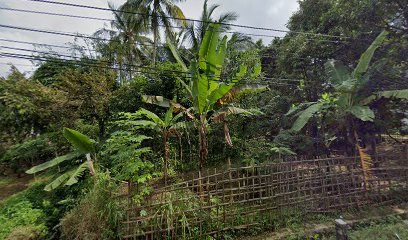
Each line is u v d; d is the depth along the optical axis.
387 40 7.22
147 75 8.95
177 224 3.96
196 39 11.05
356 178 5.18
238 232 4.33
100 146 6.99
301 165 4.96
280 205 4.62
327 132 7.13
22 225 4.97
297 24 10.60
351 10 7.32
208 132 7.73
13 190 8.68
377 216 4.75
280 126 8.74
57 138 8.66
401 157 5.51
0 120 8.04
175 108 6.84
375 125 6.47
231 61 10.18
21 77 8.66
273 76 11.97
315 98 9.17
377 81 6.20
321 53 8.36
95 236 3.75
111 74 9.74
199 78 5.53
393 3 6.64
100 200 4.04
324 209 4.89
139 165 4.88
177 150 8.04
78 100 8.70
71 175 6.15
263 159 6.73
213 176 4.38
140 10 13.02
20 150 9.43
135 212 3.80
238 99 8.65
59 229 4.84
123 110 8.61
